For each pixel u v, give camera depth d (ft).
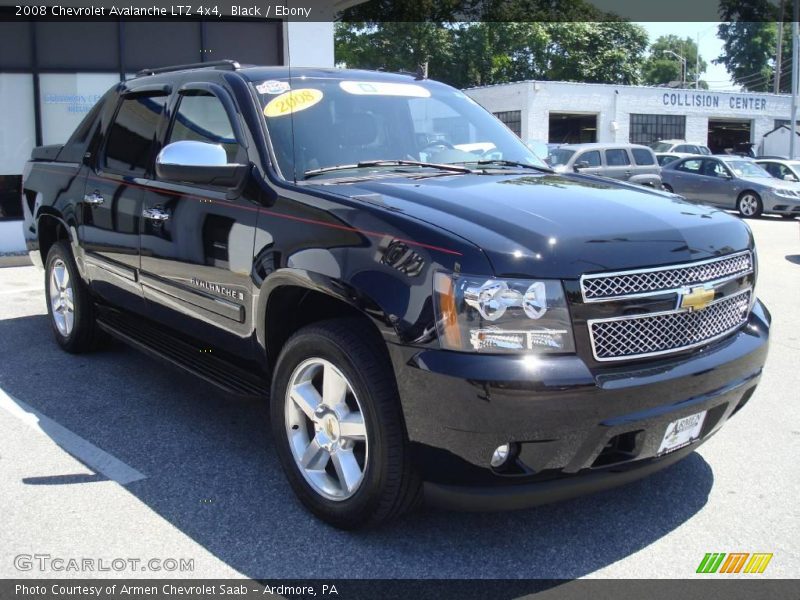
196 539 10.55
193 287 13.33
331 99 13.70
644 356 9.69
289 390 11.16
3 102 37.29
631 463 9.91
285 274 10.96
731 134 148.46
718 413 10.68
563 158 60.08
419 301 9.38
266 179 11.94
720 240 10.78
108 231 15.88
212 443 13.84
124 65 39.09
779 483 12.40
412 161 13.52
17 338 20.67
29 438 14.02
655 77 262.06
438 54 146.61
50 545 10.36
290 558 10.10
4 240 36.40
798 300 26.73
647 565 10.03
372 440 9.86
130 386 16.87
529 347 9.14
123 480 12.33
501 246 9.34
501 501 9.43
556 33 169.17
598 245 9.64
